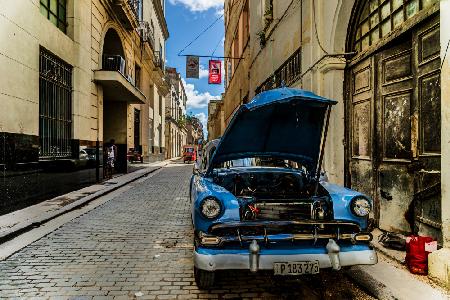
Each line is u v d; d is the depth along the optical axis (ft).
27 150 26.35
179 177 52.80
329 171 22.84
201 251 10.51
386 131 17.51
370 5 19.98
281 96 12.02
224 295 11.30
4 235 17.20
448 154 11.43
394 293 10.67
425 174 14.29
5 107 23.52
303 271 10.29
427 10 13.88
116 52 60.13
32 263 14.17
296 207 11.68
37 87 28.37
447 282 10.84
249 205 11.44
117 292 11.42
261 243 10.85
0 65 23.03
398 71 16.63
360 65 20.44
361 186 20.13
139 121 85.71
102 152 45.27
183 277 12.76
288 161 17.99
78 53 37.96
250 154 15.90
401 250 14.32
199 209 10.82
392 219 16.88
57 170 31.63
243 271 13.38
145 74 86.94
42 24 29.50
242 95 68.54
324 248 10.69
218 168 17.83
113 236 18.37
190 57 55.01
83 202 27.81
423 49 14.49
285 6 34.91
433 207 13.89
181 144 224.53
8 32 24.11
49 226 20.42
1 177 22.63
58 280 12.40
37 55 28.45
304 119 13.47
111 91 51.49
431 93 14.03
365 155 19.71
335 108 22.35
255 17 53.01
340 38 22.29
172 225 20.90
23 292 11.38
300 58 30.37
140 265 13.97
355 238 10.83
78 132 37.81
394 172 16.75
